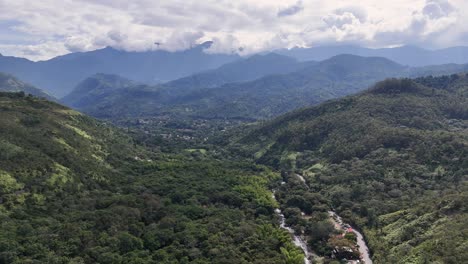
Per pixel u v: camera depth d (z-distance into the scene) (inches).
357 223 5925.2
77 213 4985.2
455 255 3809.1
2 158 5359.3
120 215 5039.4
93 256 4062.5
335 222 6092.5
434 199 5723.4
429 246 4227.4
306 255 5027.1
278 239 5073.8
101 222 4793.3
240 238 4936.0
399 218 5565.9
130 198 5684.1
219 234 4933.6
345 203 6663.4
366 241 5388.8
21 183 5093.5
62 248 4084.6
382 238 5167.3
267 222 5841.5
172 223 5157.5
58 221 4692.4
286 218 6353.3
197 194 6515.8
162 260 4237.2
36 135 6579.7
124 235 4515.3
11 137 6028.5
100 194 5861.2
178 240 4729.3
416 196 6402.6
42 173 5502.0
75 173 6063.0
